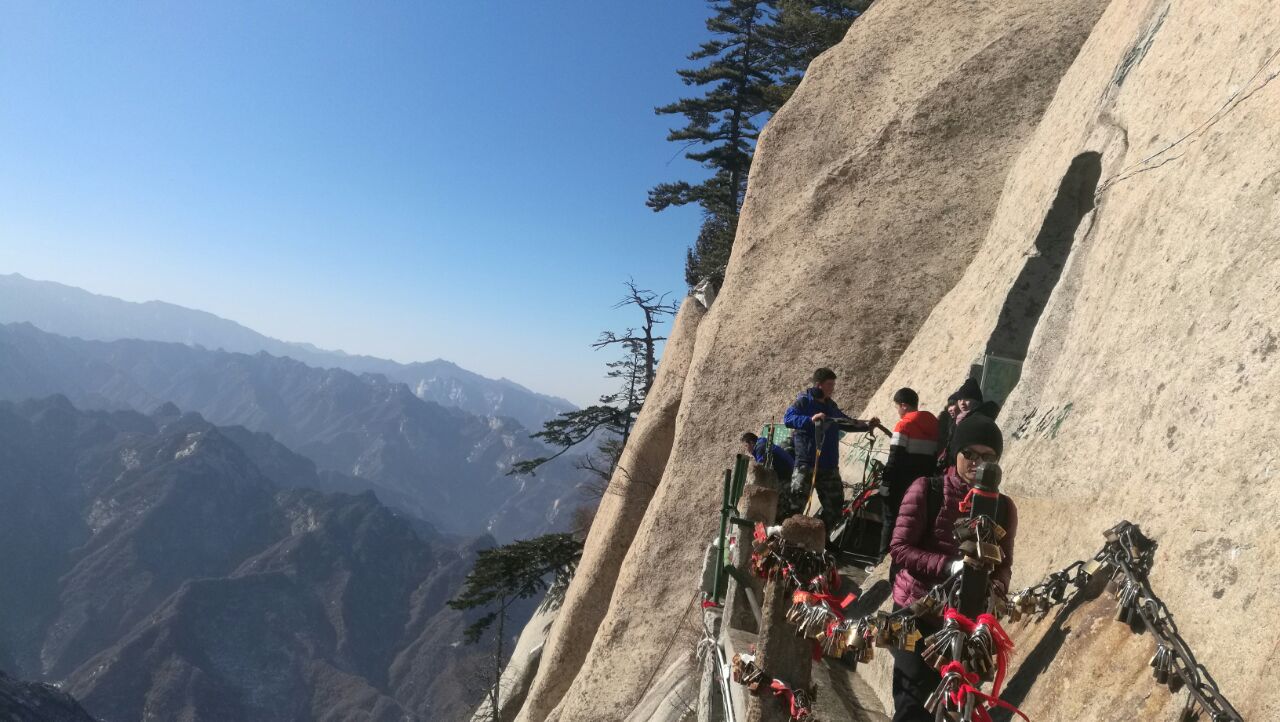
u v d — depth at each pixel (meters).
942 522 3.98
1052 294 6.76
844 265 14.51
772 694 4.26
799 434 7.80
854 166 15.25
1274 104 4.66
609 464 36.28
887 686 5.38
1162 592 3.48
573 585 21.47
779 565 4.23
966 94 14.48
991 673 3.46
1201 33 6.27
